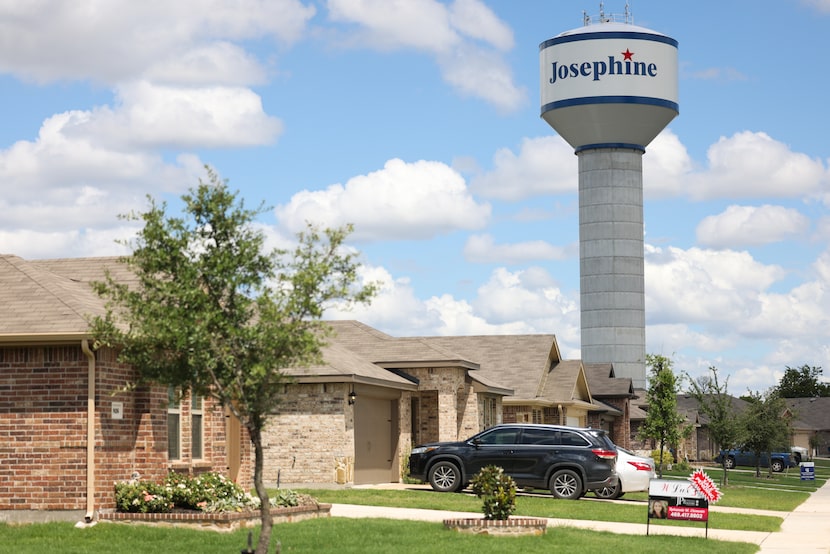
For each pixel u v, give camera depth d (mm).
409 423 36531
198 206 14414
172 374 14938
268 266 14594
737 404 92312
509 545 19484
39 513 20812
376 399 34625
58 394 20969
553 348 52188
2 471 21000
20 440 21000
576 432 30000
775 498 40406
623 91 87375
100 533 19391
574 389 51031
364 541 19297
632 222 91812
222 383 14539
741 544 21422
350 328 39438
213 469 25078
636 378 91562
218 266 14094
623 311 91438
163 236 14336
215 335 14305
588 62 87750
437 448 30656
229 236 14523
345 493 29047
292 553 17953
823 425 121812
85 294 23141
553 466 29703
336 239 14609
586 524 24344
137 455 22016
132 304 14633
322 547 18641
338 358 32531
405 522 22219
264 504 14391
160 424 22516
